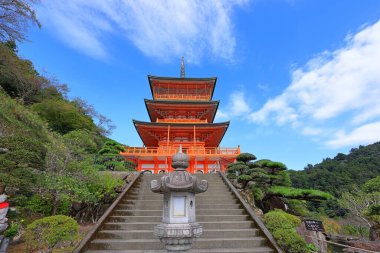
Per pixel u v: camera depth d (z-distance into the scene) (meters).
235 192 12.77
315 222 10.40
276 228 8.70
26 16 17.12
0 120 10.66
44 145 9.98
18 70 25.77
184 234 4.70
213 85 38.84
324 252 9.60
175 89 39.34
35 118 13.43
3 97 13.05
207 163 30.41
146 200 11.78
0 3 16.19
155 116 39.00
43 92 31.36
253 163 17.22
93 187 11.73
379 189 24.98
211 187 14.36
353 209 25.86
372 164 56.53
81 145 15.12
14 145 7.94
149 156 28.86
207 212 10.67
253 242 8.35
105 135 40.97
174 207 5.12
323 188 49.34
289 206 18.50
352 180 49.75
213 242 8.20
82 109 40.34
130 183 13.63
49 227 6.51
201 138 35.31
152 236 8.58
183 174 5.26
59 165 10.41
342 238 19.45
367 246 15.82
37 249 7.28
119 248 7.91
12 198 8.72
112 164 18.08
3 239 6.36
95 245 7.88
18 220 9.07
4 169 7.57
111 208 10.16
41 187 9.34
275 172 17.91
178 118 37.12
